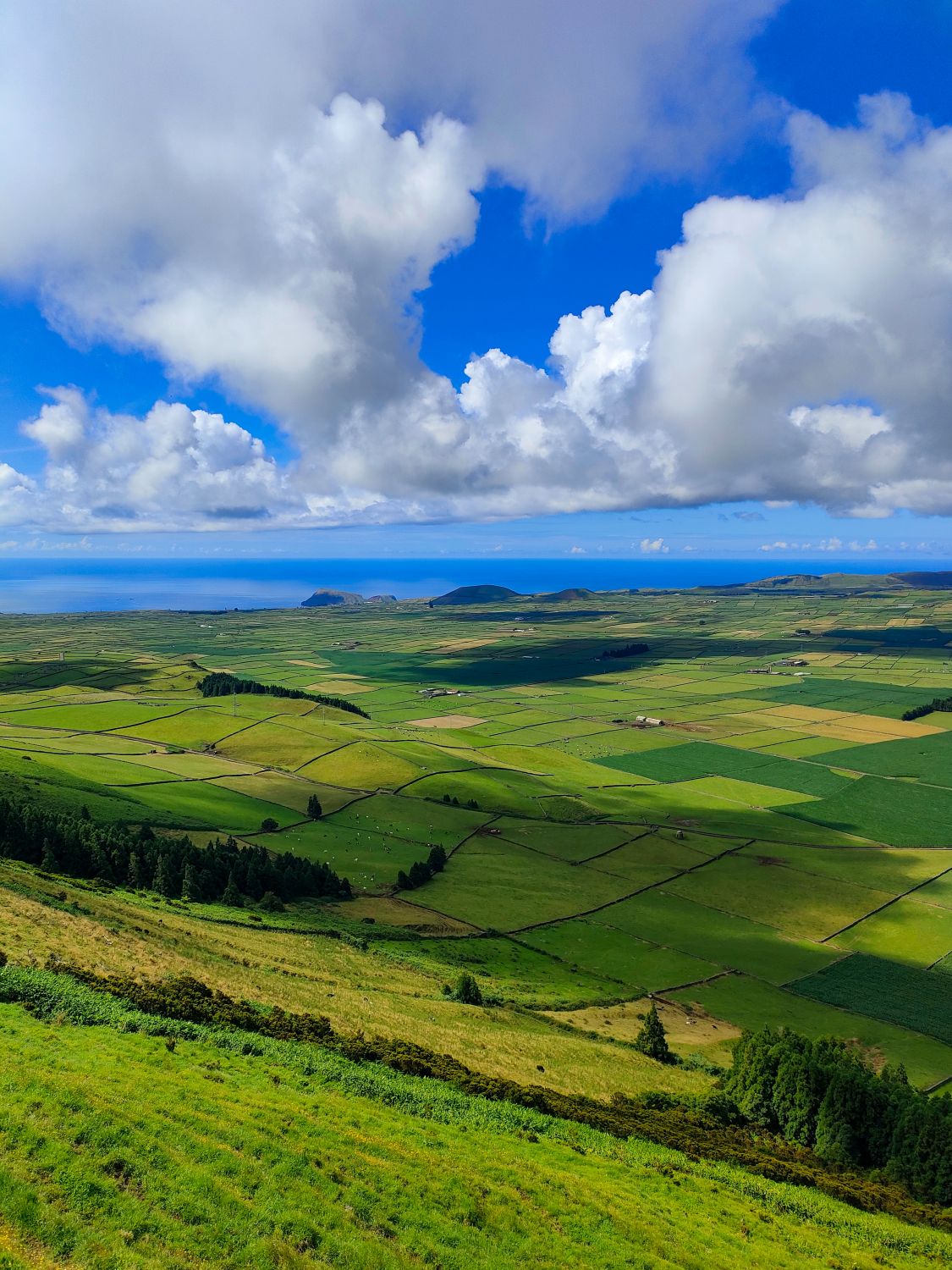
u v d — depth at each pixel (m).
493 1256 27.48
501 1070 53.22
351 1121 34.88
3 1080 28.41
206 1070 35.88
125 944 55.88
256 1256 23.28
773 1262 33.19
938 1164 48.78
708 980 92.25
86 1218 22.44
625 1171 39.03
